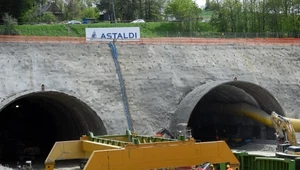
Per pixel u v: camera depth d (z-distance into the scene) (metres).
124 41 46.97
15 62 40.41
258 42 53.16
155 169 21.70
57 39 44.16
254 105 50.62
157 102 43.66
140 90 43.72
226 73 48.25
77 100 39.75
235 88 49.22
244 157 29.08
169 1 100.38
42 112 51.00
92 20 90.00
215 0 86.12
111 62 44.56
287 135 40.59
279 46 53.66
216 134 54.09
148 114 42.75
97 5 101.75
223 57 49.84
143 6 94.06
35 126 53.25
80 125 44.34
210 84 44.59
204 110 54.97
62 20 96.44
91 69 43.09
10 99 37.66
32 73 40.41
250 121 51.31
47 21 81.50
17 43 41.81
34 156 46.72
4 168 32.28
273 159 27.50
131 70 44.72
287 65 51.94
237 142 49.56
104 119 40.59
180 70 46.72
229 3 78.12
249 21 76.62
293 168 26.41
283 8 74.38
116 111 41.53
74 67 42.53
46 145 52.34
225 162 22.47
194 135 55.16
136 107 42.66
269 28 75.00
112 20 92.31
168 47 48.44
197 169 21.77
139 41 47.72
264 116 48.00
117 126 40.84
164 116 43.19
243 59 50.59
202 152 21.97
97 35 48.75
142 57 46.31
